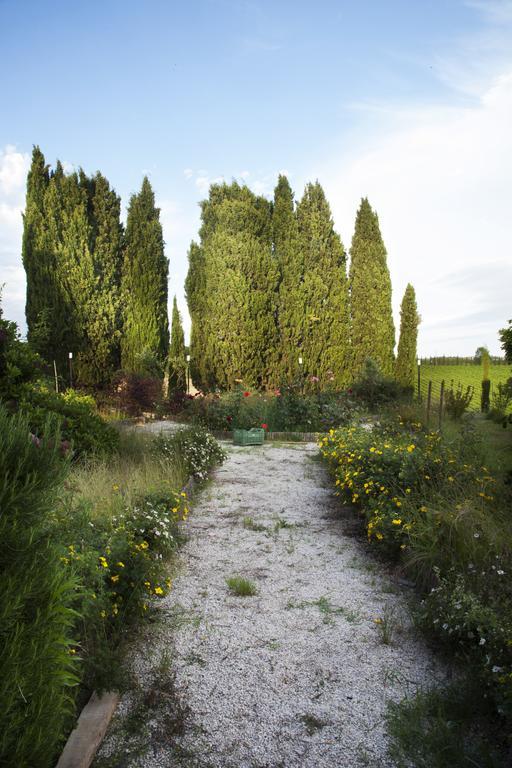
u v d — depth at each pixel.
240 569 4.23
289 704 2.52
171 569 4.21
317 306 16.70
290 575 4.11
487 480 4.79
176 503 4.88
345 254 17.22
